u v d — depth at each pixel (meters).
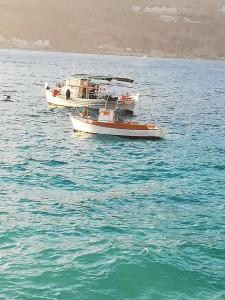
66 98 66.50
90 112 63.41
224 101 100.12
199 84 153.00
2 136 46.66
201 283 18.16
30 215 24.72
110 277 18.12
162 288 17.66
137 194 29.80
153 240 22.02
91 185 31.38
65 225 23.52
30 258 19.55
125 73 188.50
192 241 22.22
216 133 56.00
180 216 25.86
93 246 20.92
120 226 23.75
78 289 17.28
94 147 43.56
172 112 74.19
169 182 33.19
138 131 47.38
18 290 17.03
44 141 45.47
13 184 30.41
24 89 96.81
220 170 37.50
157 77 174.50
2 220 23.66
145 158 40.38
